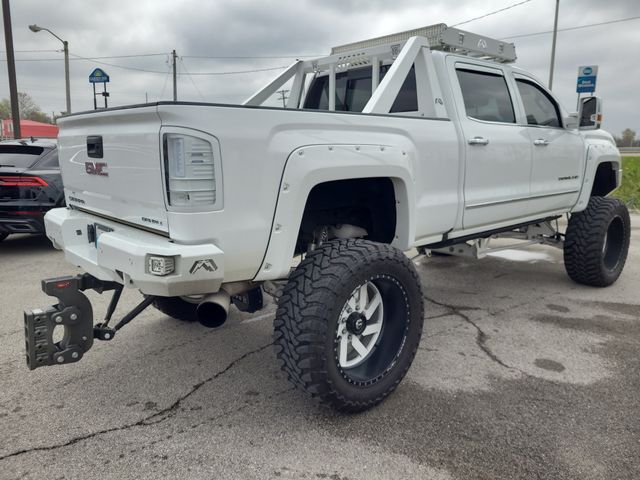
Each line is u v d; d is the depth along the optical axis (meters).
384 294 2.89
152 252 2.22
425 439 2.59
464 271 6.08
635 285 5.47
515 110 4.30
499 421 2.76
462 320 4.37
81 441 2.57
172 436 2.62
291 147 2.51
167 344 3.80
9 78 15.98
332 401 2.63
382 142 2.98
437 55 3.71
